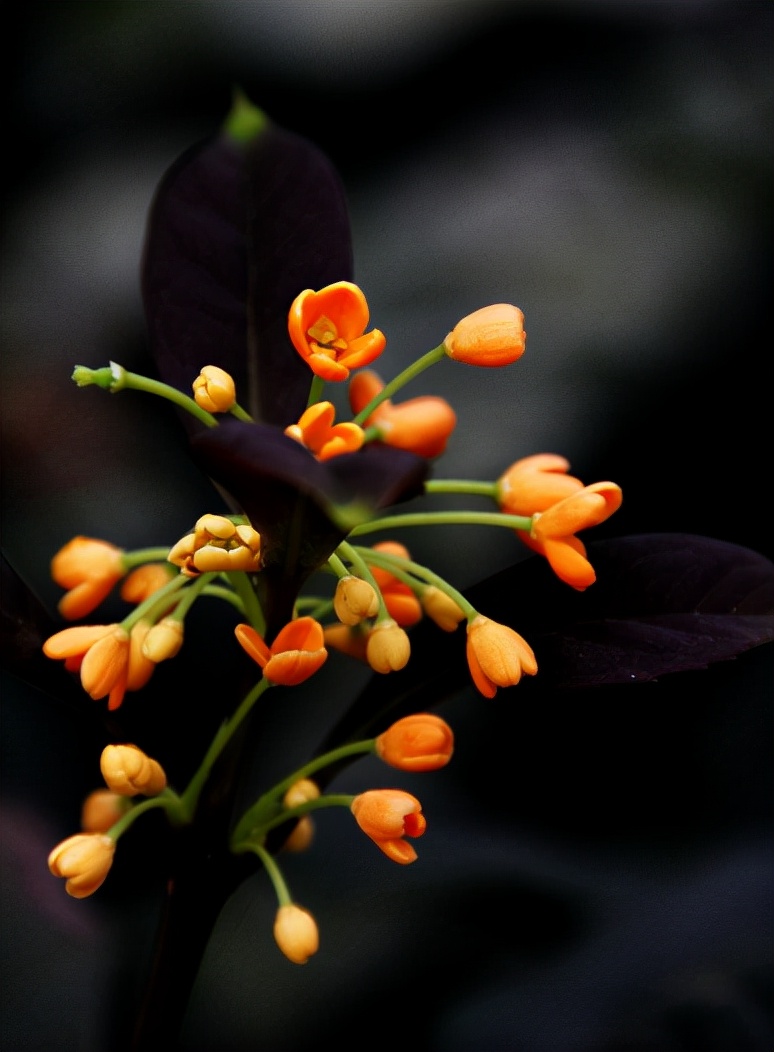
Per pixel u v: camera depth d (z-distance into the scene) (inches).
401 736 8.6
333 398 10.1
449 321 10.1
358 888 9.7
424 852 9.7
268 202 9.2
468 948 9.4
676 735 9.9
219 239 9.1
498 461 10.0
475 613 8.7
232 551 8.2
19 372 10.1
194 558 8.3
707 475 10.1
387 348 10.1
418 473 7.8
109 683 8.6
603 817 9.8
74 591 9.1
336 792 10.0
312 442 8.5
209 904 8.7
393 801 8.5
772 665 10.0
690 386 10.1
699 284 10.2
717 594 9.0
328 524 8.1
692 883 9.5
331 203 9.2
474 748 10.0
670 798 9.8
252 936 9.5
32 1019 8.8
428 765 8.6
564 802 9.9
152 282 9.1
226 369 9.1
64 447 10.1
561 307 10.1
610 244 10.2
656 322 10.1
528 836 9.8
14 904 8.9
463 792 9.9
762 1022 9.0
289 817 8.7
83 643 8.6
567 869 9.6
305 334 8.4
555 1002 9.1
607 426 10.0
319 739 10.0
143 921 9.4
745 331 10.1
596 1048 8.9
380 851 9.8
